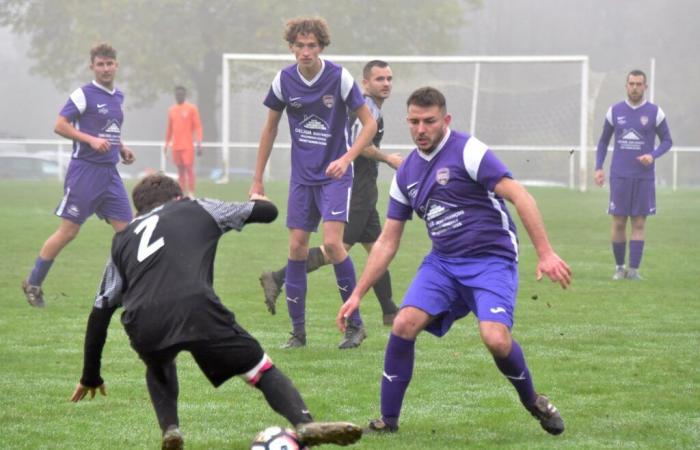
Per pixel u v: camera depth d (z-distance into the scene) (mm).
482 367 18266
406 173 14258
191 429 14453
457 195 13969
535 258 34562
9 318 23062
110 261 12500
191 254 12180
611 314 23750
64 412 15289
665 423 14570
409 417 15039
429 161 14055
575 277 30203
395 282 29328
